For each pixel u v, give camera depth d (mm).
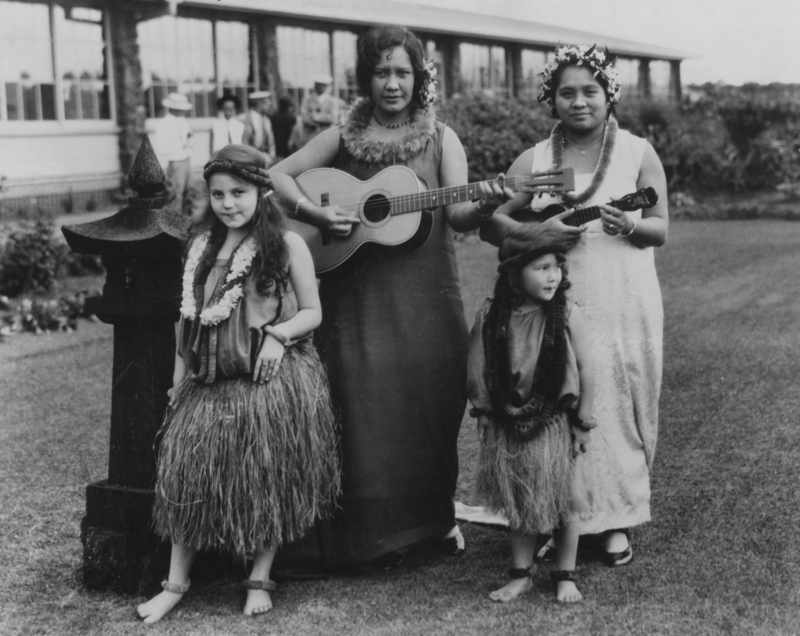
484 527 3930
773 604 3025
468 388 3273
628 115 19781
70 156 13992
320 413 3230
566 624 2953
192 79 15555
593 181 3484
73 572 3490
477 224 3484
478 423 3283
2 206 11383
